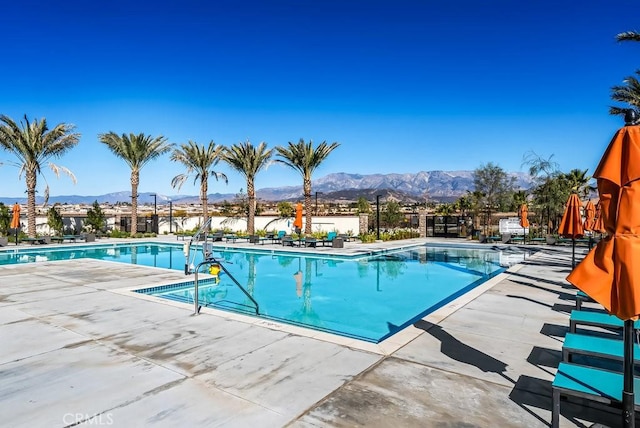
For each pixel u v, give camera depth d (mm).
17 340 5496
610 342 3896
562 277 10656
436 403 3650
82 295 8477
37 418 3406
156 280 10469
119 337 5617
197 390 3930
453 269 14898
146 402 3689
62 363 4656
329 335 5660
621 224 2586
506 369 4434
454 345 5219
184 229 32125
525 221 20719
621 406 2822
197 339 5512
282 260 17359
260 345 5238
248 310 8820
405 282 12406
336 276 13469
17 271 11984
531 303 7629
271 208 46594
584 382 3127
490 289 9023
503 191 29766
